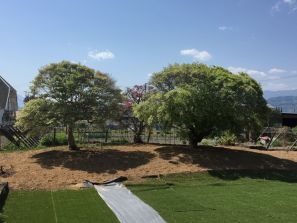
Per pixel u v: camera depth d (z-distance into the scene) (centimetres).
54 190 1684
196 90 2203
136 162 2059
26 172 1880
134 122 2711
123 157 2114
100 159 2069
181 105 2103
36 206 1420
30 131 2194
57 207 1405
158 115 2130
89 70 2223
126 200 1499
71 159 2056
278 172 2108
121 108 2331
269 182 1906
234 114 2195
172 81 2305
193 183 1847
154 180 1864
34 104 2114
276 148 2872
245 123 2259
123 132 3125
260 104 2336
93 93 2166
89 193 1619
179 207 1397
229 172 2028
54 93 2139
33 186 1731
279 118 3859
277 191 1698
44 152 2191
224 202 1479
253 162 2188
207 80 2256
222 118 2220
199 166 2045
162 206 1410
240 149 2494
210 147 2427
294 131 3362
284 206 1426
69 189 1700
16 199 1523
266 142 3159
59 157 2086
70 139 2253
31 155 2142
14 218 1272
